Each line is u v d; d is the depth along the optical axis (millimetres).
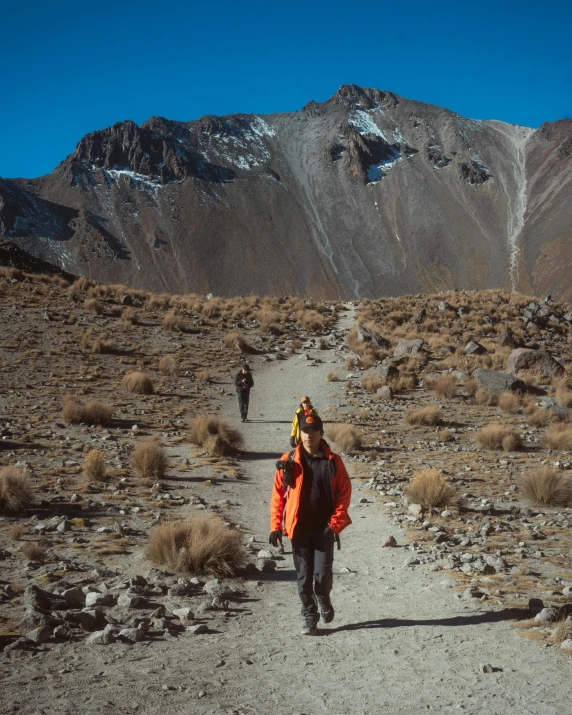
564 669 4336
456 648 4840
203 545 7219
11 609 5449
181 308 44500
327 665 4531
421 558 8102
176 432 19000
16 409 19734
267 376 31906
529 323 47438
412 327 45281
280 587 6930
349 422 22328
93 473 12062
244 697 3924
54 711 3584
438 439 19609
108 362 30031
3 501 9438
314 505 5254
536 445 19078
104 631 4938
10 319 34406
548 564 7711
